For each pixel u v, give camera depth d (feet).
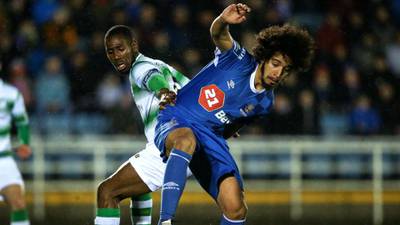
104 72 148.46
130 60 78.54
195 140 68.59
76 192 135.64
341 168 141.49
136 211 81.00
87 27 153.07
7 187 84.38
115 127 142.72
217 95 69.87
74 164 139.13
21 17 154.81
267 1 154.61
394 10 164.55
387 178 140.77
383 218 137.08
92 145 133.90
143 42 147.84
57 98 145.79
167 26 149.89
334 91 147.23
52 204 135.03
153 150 76.64
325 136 144.05
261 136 143.23
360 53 156.04
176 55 146.92
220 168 69.31
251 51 71.87
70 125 144.46
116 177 76.69
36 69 149.28
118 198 76.89
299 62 69.15
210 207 135.44
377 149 136.87
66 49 150.82
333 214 139.13
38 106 145.38
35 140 137.28
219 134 72.02
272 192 138.82
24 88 146.51
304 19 157.69
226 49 69.26
